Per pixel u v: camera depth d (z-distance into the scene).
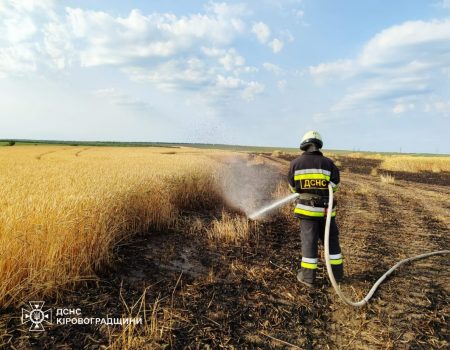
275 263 5.66
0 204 5.19
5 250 3.84
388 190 15.23
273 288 4.70
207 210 9.81
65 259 4.30
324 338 3.57
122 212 6.36
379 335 3.63
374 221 8.89
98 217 5.11
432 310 4.20
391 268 5.29
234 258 5.82
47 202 5.00
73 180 8.47
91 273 4.66
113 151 46.66
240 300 4.32
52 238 4.22
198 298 4.31
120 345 3.22
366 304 4.29
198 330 3.60
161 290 4.48
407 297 4.52
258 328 3.71
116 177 9.02
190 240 6.70
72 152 40.28
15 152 37.09
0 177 9.30
